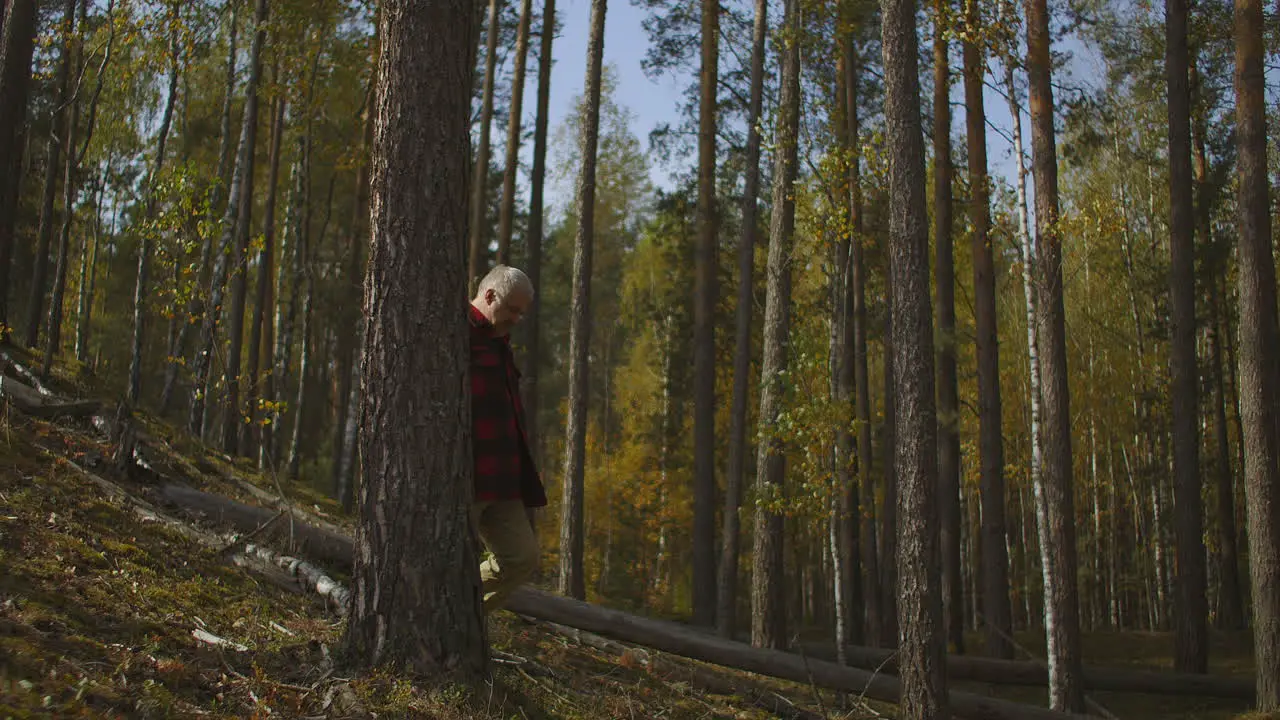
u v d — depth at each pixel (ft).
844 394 46.83
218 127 67.05
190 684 11.00
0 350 30.96
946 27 37.06
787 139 43.57
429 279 13.08
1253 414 32.58
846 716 24.29
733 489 50.29
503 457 13.91
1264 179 33.68
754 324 75.51
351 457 54.13
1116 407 92.32
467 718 11.77
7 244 31.30
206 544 18.90
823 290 56.90
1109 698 42.47
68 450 21.42
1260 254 33.35
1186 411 44.88
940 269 50.88
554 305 130.72
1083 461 103.91
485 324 14.20
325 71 54.19
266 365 76.33
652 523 103.81
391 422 12.88
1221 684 41.68
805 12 43.47
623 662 22.95
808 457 38.65
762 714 22.07
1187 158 45.75
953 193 50.49
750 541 95.25
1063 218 36.01
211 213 32.81
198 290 35.55
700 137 60.18
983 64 37.19
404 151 13.26
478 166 55.72
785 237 43.19
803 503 38.73
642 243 115.03
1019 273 37.76
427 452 12.81
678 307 93.81
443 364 13.04
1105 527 106.42
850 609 59.00
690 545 107.34
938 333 49.06
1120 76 65.72
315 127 61.52
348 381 78.07
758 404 77.41
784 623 41.42
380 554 12.69
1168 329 70.90
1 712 8.43
